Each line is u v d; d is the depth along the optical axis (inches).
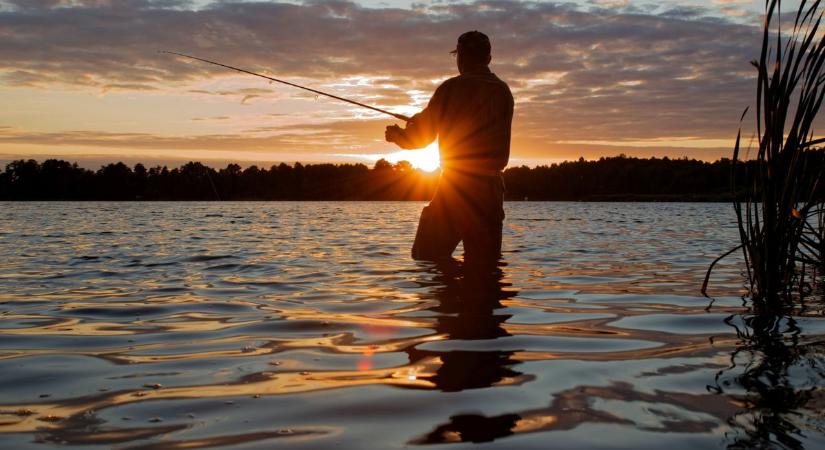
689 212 905.5
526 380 72.4
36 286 156.7
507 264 202.5
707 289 149.6
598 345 90.7
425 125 211.0
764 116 135.9
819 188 135.9
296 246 277.3
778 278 136.6
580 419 59.2
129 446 53.2
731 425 57.2
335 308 122.1
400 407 63.1
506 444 53.1
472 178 208.1
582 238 335.6
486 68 213.5
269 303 128.8
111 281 165.2
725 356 83.7
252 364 80.7
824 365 78.7
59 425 58.7
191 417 60.6
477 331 100.1
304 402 64.9
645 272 183.3
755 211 139.9
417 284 155.6
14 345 93.4
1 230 406.6
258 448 52.5
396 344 91.2
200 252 248.1
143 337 98.2
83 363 82.3
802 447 51.7
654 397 65.8
